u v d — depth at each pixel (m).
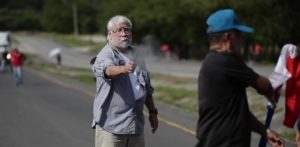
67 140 19.81
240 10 99.94
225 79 7.60
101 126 10.06
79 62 116.75
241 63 7.63
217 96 7.66
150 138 19.95
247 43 100.38
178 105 32.22
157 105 31.97
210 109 7.73
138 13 123.38
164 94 37.78
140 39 129.50
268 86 7.73
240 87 7.71
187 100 33.72
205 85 7.71
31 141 19.73
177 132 21.25
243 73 7.59
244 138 7.76
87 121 24.69
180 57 121.50
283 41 101.69
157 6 119.94
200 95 7.80
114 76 9.53
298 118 12.41
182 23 115.69
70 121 24.73
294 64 11.57
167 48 118.00
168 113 27.50
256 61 94.50
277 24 98.69
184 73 64.12
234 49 7.74
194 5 107.00
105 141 10.05
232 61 7.60
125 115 9.98
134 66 9.62
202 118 7.86
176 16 113.75
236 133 7.70
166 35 121.62
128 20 10.12
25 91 43.19
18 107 31.08
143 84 10.11
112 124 9.98
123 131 9.95
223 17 7.68
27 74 71.00
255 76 7.62
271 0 98.50
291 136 19.97
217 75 7.61
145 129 22.05
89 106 31.20
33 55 140.25
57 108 30.25
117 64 9.91
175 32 119.12
